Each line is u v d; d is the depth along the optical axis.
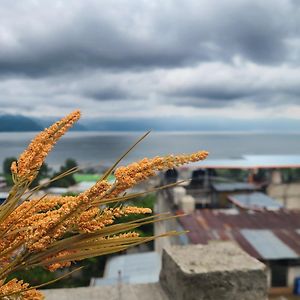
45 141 1.24
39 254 1.18
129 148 1.20
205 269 2.66
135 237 1.32
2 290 1.23
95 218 1.19
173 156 1.15
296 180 29.73
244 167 29.41
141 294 3.00
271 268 14.27
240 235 15.91
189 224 17.12
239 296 2.68
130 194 1.21
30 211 1.31
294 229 16.75
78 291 3.04
